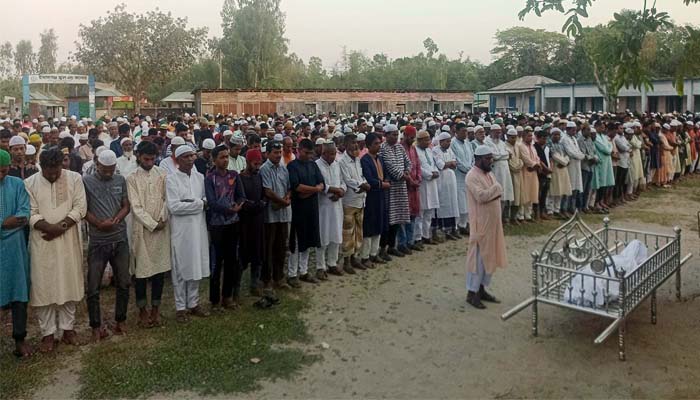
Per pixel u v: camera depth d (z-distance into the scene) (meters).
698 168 16.41
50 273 4.71
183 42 39.03
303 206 6.46
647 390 4.12
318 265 6.86
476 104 42.78
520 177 9.62
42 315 4.82
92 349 4.89
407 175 7.55
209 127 13.73
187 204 5.32
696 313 5.62
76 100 34.41
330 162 6.78
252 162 5.91
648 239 8.56
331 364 4.61
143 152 5.21
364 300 6.14
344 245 7.11
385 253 7.72
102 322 5.53
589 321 5.45
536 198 9.85
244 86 46.88
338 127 12.82
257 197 5.96
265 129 12.25
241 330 5.29
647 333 5.15
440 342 5.02
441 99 39.47
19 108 39.66
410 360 4.68
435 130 11.76
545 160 10.06
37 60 69.62
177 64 39.28
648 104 32.47
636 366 4.50
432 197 8.25
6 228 4.48
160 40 38.34
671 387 4.16
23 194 4.61
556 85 38.28
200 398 4.10
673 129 14.38
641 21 4.96
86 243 8.65
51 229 4.66
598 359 4.64
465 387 4.23
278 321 5.50
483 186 5.78
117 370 4.48
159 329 5.33
